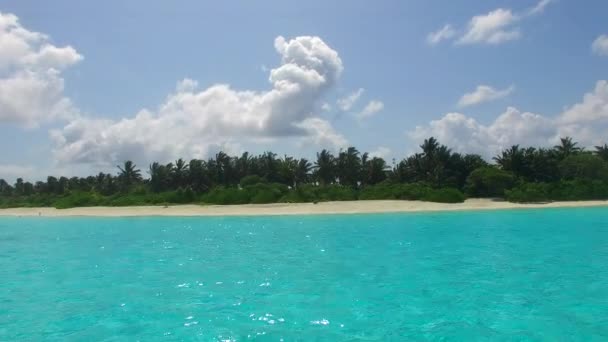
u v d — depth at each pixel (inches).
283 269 605.6
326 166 3319.4
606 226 1066.1
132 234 1157.7
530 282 486.0
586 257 635.5
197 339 329.1
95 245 933.8
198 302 435.5
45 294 484.1
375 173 3201.3
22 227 1488.7
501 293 442.0
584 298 417.1
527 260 618.5
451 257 663.8
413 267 592.1
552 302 406.0
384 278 526.9
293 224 1346.0
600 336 318.0
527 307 392.2
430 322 356.2
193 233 1151.0
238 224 1403.8
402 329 340.8
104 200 2787.9
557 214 1471.5
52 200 3262.8
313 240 925.2
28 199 3484.3
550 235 900.0
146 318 384.8
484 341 312.3
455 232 1000.2
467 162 2797.7
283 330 344.2
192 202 2588.6
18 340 336.2
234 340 324.5
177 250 826.2
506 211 1659.7
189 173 3432.6
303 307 408.5
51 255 793.6
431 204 2017.7
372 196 2365.9
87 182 4119.1
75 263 700.0
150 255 769.6
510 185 2309.3
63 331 355.3
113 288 508.7
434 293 449.1
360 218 1499.8
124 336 340.5
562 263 592.4
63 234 1201.4
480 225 1152.2
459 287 471.2
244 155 3513.8
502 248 737.0
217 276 567.5
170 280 548.7
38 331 356.2
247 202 2411.4
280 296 452.4
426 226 1160.8
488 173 2352.4
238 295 460.8
